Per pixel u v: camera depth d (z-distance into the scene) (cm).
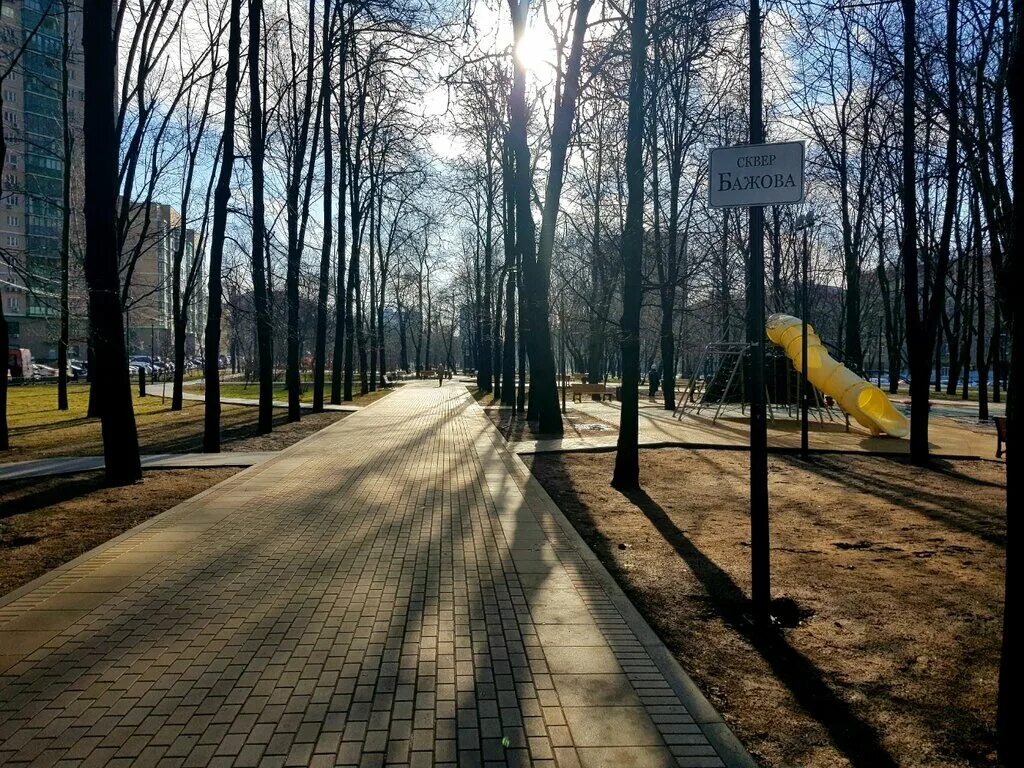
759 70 571
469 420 2300
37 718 369
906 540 794
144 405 3238
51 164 5850
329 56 2175
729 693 416
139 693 396
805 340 1508
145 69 1900
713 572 660
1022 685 342
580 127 1698
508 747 343
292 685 406
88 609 532
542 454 1484
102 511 895
